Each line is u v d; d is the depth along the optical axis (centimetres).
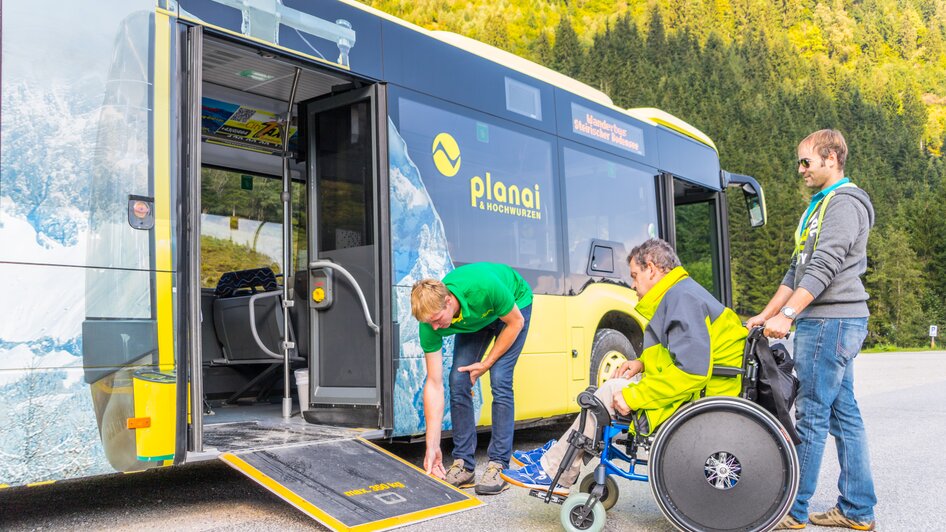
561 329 602
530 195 593
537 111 617
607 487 374
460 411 452
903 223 6206
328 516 346
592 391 355
